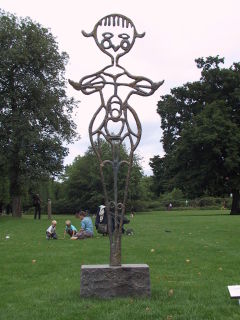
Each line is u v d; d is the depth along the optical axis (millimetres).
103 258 11125
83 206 75438
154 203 81500
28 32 36531
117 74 7496
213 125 43469
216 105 46094
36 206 35156
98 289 6934
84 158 77750
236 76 48312
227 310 6188
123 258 11148
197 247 13258
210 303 6594
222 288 7594
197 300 6766
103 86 7504
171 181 49031
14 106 36719
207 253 11969
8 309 6465
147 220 29625
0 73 35062
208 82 49875
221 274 8945
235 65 50625
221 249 12805
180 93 51031
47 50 37031
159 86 7406
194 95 50375
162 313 6027
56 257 11383
